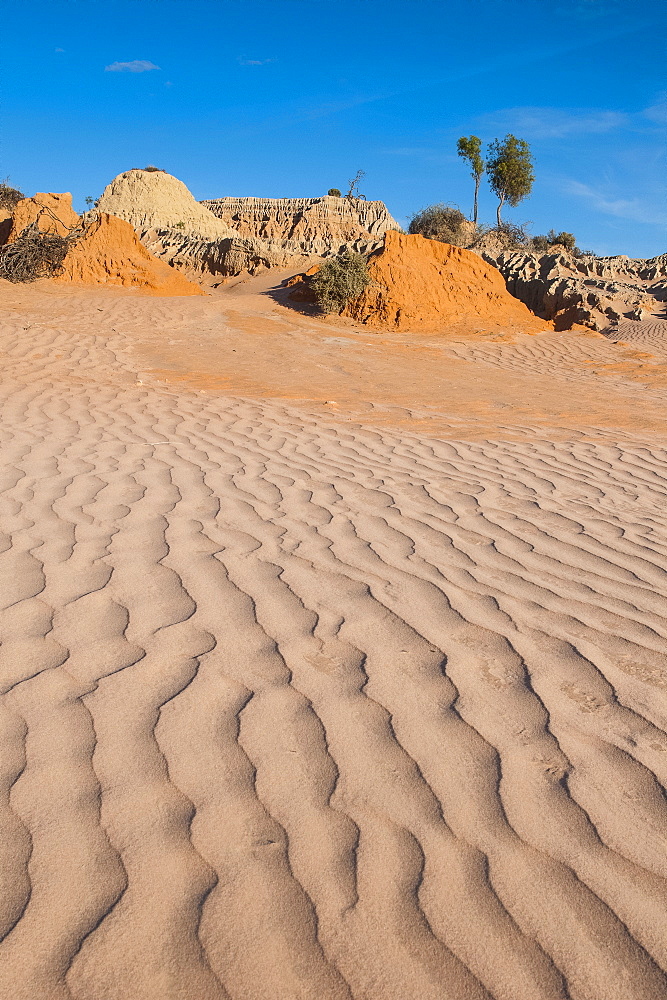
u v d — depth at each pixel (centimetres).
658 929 144
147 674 234
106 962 134
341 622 277
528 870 157
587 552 374
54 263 2386
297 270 3144
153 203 5350
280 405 904
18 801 175
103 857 158
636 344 1861
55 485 465
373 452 636
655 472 607
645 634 276
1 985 129
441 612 289
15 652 247
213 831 167
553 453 672
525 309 2212
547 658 254
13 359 1089
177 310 1883
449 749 200
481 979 133
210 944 138
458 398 1066
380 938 140
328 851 161
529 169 4281
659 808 178
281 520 406
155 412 791
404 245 2184
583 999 130
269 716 213
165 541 361
